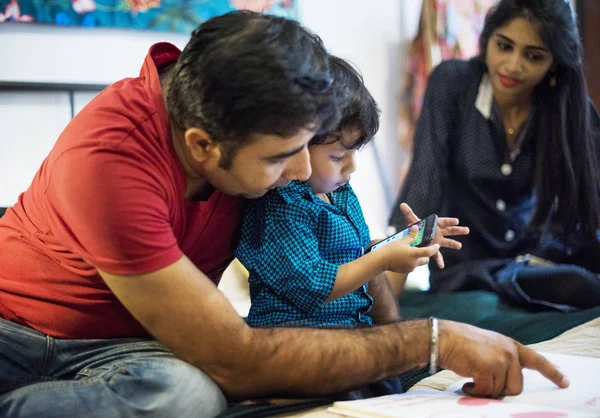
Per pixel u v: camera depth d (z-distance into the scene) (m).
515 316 1.95
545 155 2.18
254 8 2.68
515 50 2.09
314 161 1.33
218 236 1.29
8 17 2.32
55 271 1.16
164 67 1.24
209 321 1.06
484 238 2.28
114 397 1.06
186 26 2.57
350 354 1.11
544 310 2.07
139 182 1.06
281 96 1.00
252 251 1.34
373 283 1.52
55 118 2.42
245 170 1.07
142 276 1.04
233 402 1.18
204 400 1.09
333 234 1.37
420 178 2.20
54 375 1.16
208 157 1.09
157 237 1.05
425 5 2.90
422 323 1.17
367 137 1.35
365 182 2.92
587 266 2.28
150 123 1.11
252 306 1.39
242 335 1.08
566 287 2.08
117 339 1.20
